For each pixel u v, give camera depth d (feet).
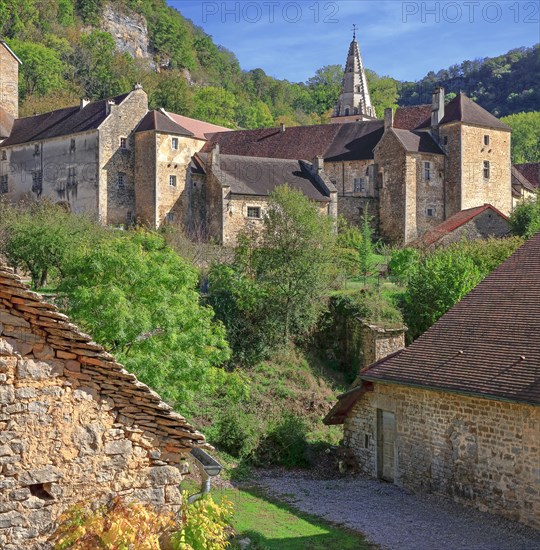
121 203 206.39
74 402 32.94
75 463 32.86
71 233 110.83
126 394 34.06
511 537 53.21
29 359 32.04
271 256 107.34
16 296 31.73
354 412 75.97
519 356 59.21
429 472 64.34
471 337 66.18
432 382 62.34
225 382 82.89
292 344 107.34
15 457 31.55
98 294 63.26
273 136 239.09
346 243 150.10
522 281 69.46
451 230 167.94
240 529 55.31
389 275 140.05
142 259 67.82
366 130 224.94
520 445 55.31
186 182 201.57
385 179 208.95
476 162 211.20
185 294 70.85
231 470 74.23
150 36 462.60
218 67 501.15
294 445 78.69
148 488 34.47
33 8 385.70
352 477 73.61
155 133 202.08
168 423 34.96
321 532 55.98
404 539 54.24
